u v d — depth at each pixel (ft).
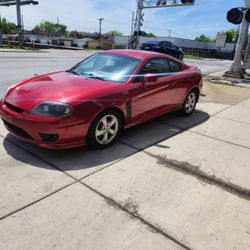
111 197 9.27
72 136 11.28
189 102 19.17
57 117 10.69
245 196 9.96
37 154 11.78
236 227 8.29
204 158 12.76
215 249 7.40
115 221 8.14
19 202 8.68
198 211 8.89
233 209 9.14
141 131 15.66
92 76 14.06
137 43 63.00
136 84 13.71
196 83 19.07
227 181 10.89
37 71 36.35
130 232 7.76
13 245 7.05
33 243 7.16
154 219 8.36
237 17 40.47
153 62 15.44
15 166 10.72
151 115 15.49
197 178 10.93
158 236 7.70
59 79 13.44
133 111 13.80
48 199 8.92
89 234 7.59
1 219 7.91
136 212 8.61
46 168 10.76
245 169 12.00
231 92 30.14
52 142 11.06
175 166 11.76
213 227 8.21
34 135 11.03
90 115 11.47
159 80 15.44
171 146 13.82
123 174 10.78
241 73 42.47
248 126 18.02
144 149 13.19
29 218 8.02
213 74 46.24
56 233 7.54
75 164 11.23
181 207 9.03
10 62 45.24
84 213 8.39
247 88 33.40
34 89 12.08
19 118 11.00
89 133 11.89
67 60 56.29
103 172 10.80
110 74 14.19
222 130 16.87
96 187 9.77
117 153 12.52
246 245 7.61
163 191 9.85
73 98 11.17
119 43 211.61
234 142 14.99
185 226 8.16
